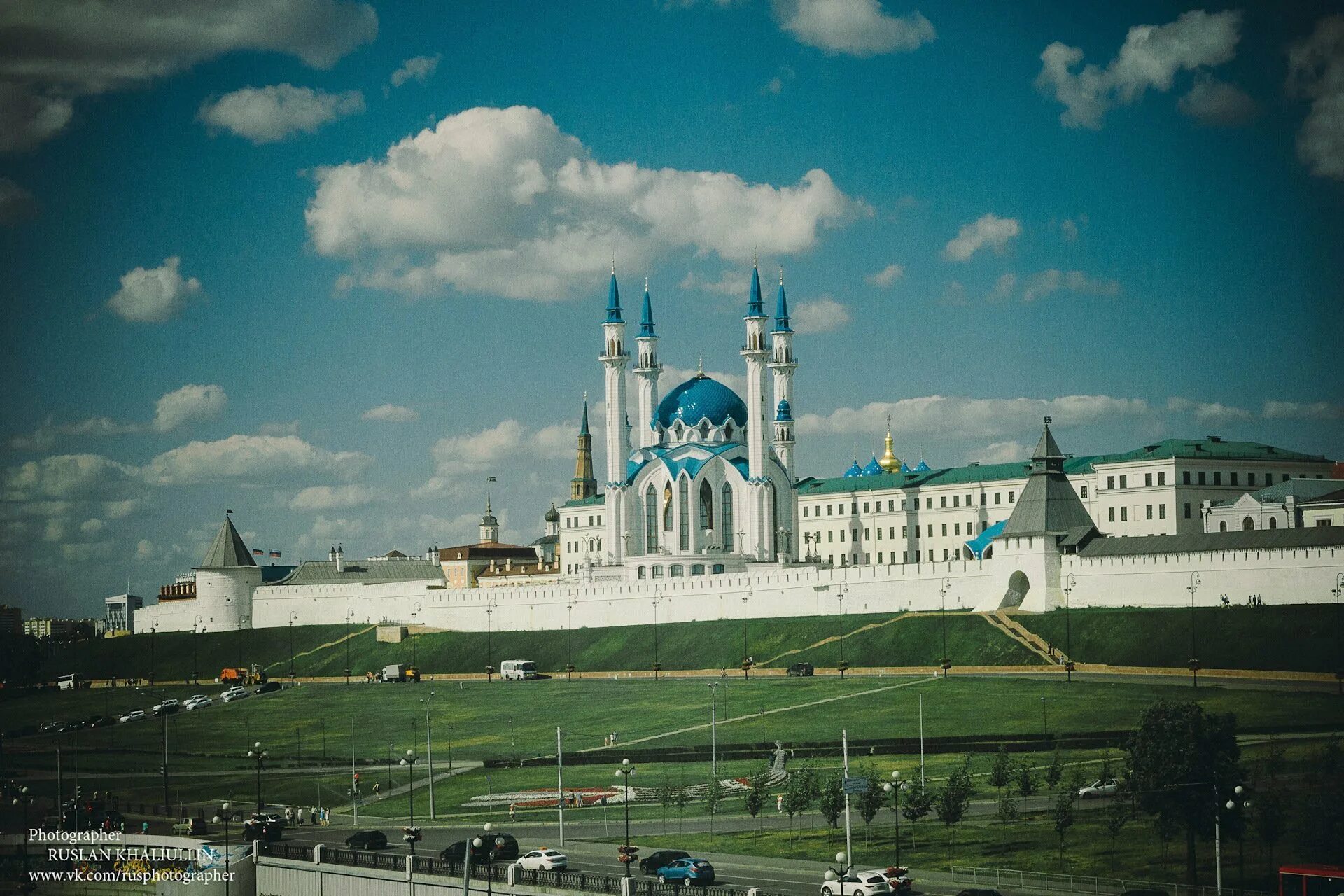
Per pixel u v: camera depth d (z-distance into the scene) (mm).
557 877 160125
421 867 170000
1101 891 155000
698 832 194625
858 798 188875
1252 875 160500
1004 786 194625
